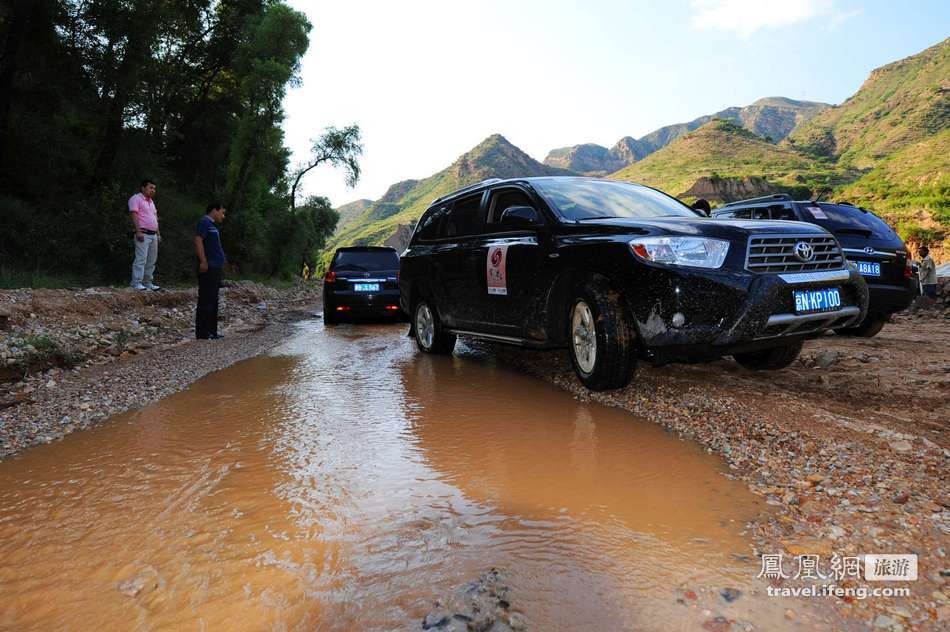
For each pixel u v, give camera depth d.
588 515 2.17
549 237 4.47
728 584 1.67
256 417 3.65
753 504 2.25
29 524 2.17
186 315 9.81
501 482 2.51
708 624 1.48
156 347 6.79
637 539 1.97
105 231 12.44
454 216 6.19
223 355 6.20
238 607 1.59
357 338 7.81
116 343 6.45
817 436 2.99
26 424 3.60
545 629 1.47
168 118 18.20
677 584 1.68
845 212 7.44
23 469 2.80
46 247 11.51
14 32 11.75
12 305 6.83
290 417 3.64
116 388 4.55
